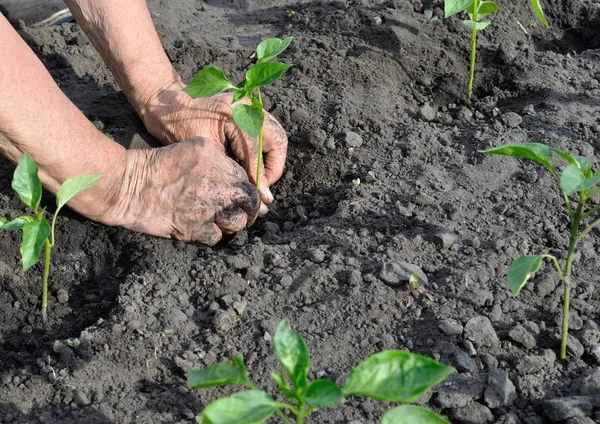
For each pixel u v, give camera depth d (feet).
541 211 3.05
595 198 3.08
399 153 3.30
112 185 2.91
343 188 3.23
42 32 3.94
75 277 3.01
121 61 3.23
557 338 2.67
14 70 2.56
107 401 2.53
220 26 4.07
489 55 3.74
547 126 3.37
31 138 2.64
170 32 3.90
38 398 2.55
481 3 3.47
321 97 3.52
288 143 3.38
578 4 4.01
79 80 3.72
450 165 3.25
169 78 3.30
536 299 2.77
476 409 2.49
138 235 3.03
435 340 2.65
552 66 3.70
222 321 2.71
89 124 2.83
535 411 2.51
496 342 2.64
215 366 2.24
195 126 3.21
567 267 2.55
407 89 3.64
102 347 2.67
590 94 3.55
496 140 3.31
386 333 2.69
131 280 2.88
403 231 3.01
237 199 2.99
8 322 2.88
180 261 2.96
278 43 2.98
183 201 2.96
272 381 2.57
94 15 3.14
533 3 3.26
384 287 2.80
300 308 2.78
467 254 2.91
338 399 2.05
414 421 2.11
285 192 3.29
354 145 3.33
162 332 2.70
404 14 3.89
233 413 2.06
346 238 2.99
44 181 2.81
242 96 2.85
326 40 3.80
